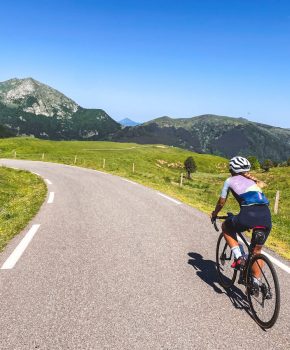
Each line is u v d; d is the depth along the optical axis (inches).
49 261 277.7
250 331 178.4
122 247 323.0
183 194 793.6
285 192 1526.8
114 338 167.5
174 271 262.2
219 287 234.5
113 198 632.4
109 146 5275.6
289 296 223.0
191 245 337.7
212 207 612.7
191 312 196.4
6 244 326.6
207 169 5137.8
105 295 215.0
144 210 520.7
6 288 222.8
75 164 1993.1
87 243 333.7
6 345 159.9
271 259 297.4
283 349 163.2
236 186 208.2
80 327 176.6
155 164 4424.2
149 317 188.7
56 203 571.2
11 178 991.6
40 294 214.4
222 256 245.1
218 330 178.1
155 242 344.2
